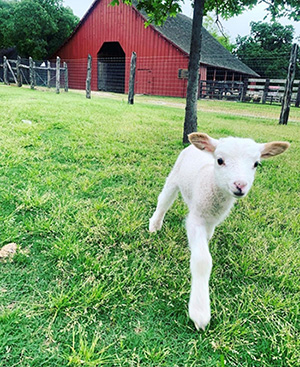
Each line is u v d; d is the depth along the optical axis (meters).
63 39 17.28
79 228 1.68
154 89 14.14
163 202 1.76
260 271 1.51
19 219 1.73
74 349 1.02
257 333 1.16
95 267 1.38
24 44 15.75
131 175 2.53
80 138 3.40
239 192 1.15
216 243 1.71
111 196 2.13
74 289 1.24
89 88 8.63
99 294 1.22
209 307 1.17
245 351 1.09
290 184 2.71
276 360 1.07
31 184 2.10
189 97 3.58
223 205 1.37
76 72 16.67
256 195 2.40
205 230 1.35
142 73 14.35
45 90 10.31
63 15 16.97
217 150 1.30
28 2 15.40
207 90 13.45
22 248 1.49
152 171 2.71
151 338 1.10
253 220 2.00
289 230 1.96
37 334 1.06
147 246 1.64
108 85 16.33
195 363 1.03
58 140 3.24
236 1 3.76
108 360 0.99
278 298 1.30
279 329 1.16
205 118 6.47
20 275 1.31
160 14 3.70
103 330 1.11
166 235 1.73
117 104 7.36
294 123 6.79
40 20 15.70
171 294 1.29
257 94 14.52
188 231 1.37
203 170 1.50
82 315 1.15
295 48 6.02
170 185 1.75
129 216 1.83
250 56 27.36
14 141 3.00
